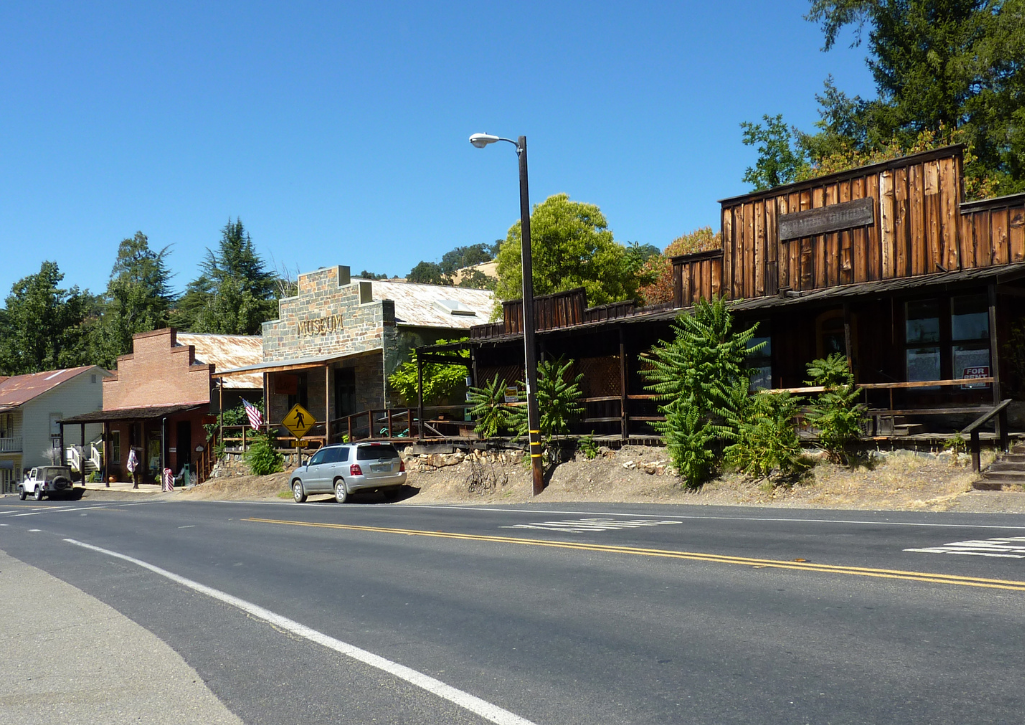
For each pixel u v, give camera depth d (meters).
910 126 37.78
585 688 5.48
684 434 18.34
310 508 23.17
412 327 33.94
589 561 10.27
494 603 8.29
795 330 20.83
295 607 8.80
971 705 4.71
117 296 79.56
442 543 12.95
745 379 18.17
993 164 35.00
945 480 14.98
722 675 5.54
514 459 23.86
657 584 8.59
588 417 25.28
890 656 5.67
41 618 9.27
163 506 29.55
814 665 5.60
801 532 11.73
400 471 24.95
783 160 41.03
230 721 5.33
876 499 15.05
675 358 18.86
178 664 6.82
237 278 87.06
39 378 63.59
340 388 35.50
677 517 14.90
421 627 7.51
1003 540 9.91
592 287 34.91
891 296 17.42
